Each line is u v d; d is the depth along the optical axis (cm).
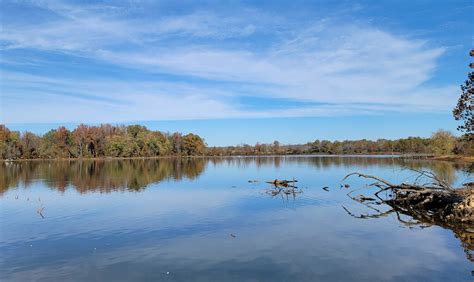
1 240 1994
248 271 1477
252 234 2083
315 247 1811
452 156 11406
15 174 6781
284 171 7556
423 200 3066
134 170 8038
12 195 3831
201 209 2922
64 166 9994
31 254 1741
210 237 2023
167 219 2525
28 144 15238
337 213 2748
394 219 2533
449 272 1466
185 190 4222
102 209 2939
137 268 1530
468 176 5394
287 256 1667
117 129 18462
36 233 2148
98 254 1731
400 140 19612
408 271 1476
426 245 1855
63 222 2448
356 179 5550
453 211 2475
